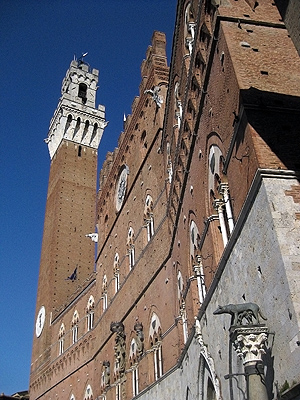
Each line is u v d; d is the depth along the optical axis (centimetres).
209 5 2053
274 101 1545
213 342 1970
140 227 4153
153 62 4241
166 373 3027
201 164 2231
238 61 1694
